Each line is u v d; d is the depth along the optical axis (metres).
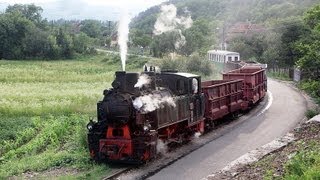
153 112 14.67
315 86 23.70
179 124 17.19
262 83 29.55
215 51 54.00
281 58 50.53
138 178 12.88
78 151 16.03
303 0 99.12
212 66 47.31
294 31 48.78
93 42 117.94
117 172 13.34
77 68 63.97
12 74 52.12
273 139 17.89
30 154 17.03
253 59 61.84
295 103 28.47
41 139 18.72
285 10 94.25
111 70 60.31
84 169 13.90
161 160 14.97
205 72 45.78
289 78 49.72
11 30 98.69
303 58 23.52
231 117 23.66
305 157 11.97
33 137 20.47
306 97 31.39
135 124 14.30
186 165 14.28
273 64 55.91
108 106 14.30
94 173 13.20
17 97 31.19
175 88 16.98
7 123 22.92
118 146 14.27
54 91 35.16
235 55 48.81
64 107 25.83
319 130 17.22
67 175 13.07
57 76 50.00
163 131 15.90
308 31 48.31
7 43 98.31
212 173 12.93
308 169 10.47
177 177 12.95
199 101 18.73
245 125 21.52
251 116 24.39
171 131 16.50
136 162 14.14
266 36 61.97
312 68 23.66
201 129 19.19
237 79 25.45
